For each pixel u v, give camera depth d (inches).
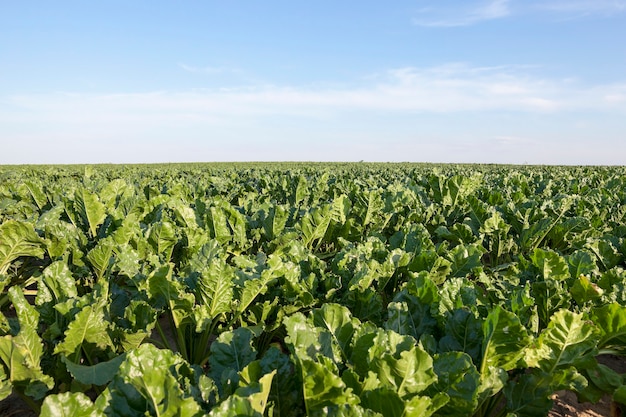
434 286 111.8
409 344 87.9
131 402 75.9
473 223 269.1
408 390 79.6
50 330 111.5
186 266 163.2
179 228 194.5
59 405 70.4
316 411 77.5
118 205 261.0
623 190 462.3
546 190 437.7
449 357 85.8
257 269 152.4
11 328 119.3
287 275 136.0
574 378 100.7
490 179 700.7
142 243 175.8
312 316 100.7
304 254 169.0
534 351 105.0
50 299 123.7
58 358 108.4
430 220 303.3
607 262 193.9
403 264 157.3
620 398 110.6
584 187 459.5
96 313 107.8
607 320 120.9
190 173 813.9
